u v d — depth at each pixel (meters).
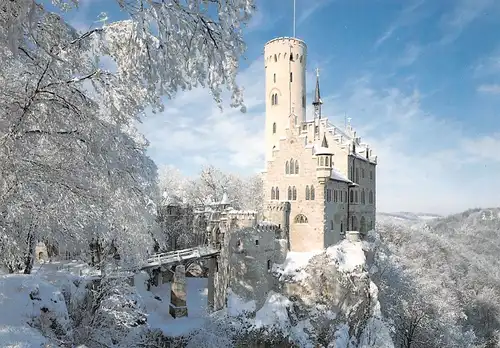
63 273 24.84
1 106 11.88
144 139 21.98
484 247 150.88
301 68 74.56
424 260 89.62
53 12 11.77
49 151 14.52
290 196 54.91
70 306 20.62
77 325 19.31
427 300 62.38
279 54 73.44
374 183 77.31
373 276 57.72
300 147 54.38
